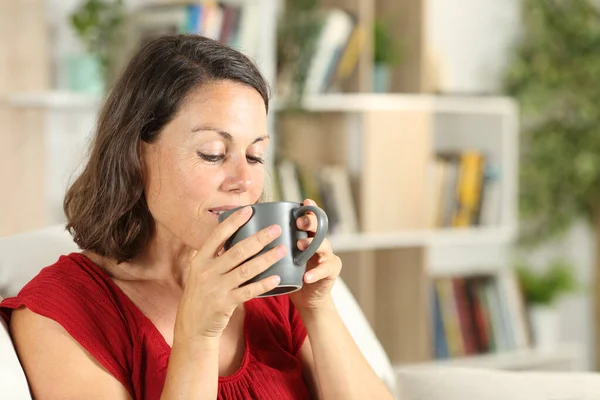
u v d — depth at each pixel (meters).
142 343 1.44
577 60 4.38
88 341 1.37
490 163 3.97
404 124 3.66
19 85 3.04
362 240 3.56
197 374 1.29
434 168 3.80
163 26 3.08
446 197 3.85
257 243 1.21
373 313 3.94
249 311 1.60
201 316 1.25
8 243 1.64
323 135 3.64
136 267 1.50
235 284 1.22
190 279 1.27
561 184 4.50
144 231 1.46
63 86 3.13
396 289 3.87
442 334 3.90
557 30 4.41
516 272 4.30
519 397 1.83
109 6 3.09
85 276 1.45
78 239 1.47
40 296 1.38
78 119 3.29
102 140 1.42
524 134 4.54
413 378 1.88
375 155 3.59
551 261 4.73
